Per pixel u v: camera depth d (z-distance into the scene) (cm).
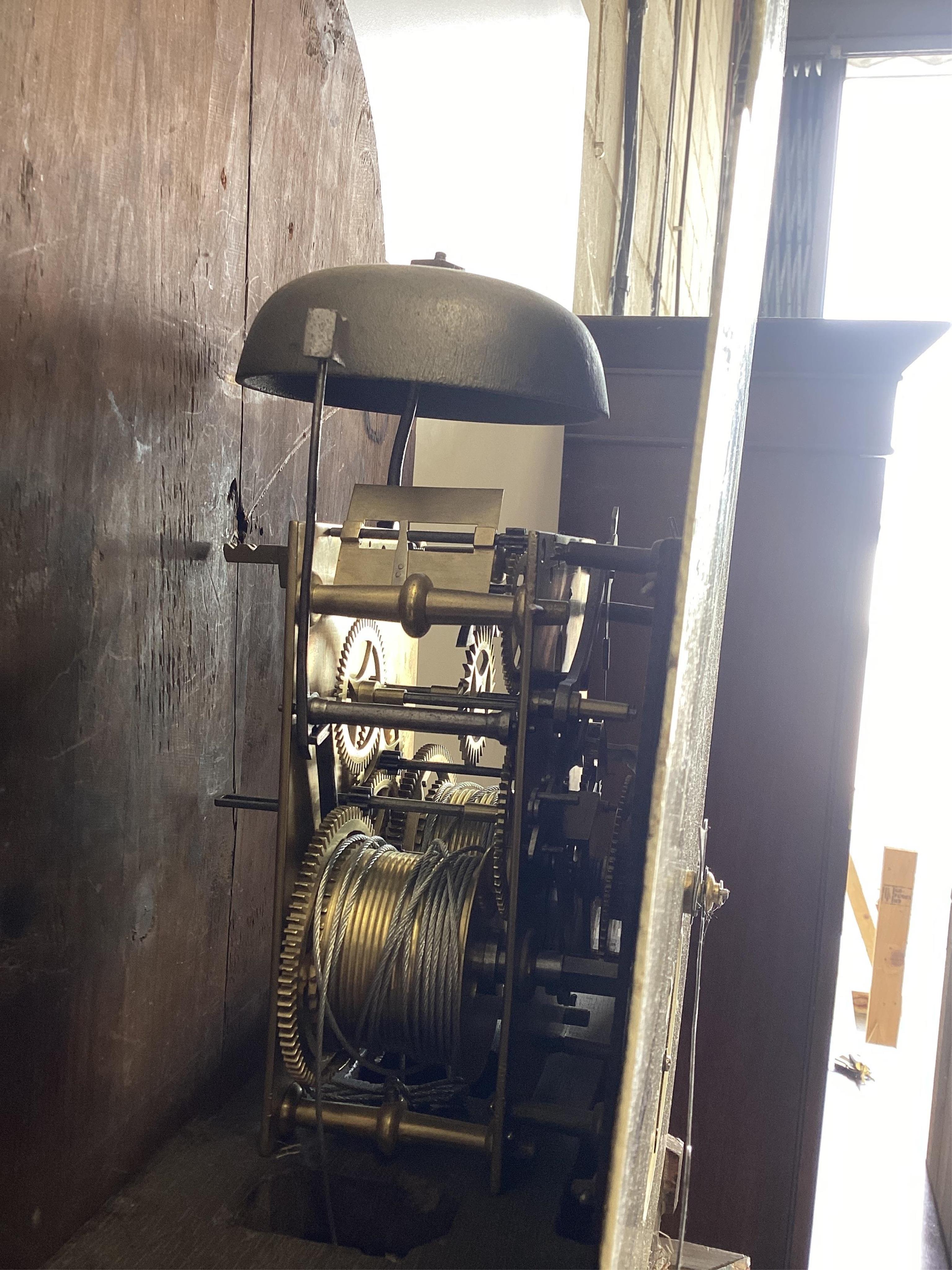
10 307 84
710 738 143
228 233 119
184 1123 122
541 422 138
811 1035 250
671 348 247
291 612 106
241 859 134
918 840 723
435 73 184
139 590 106
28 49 84
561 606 104
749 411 242
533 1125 109
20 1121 93
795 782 246
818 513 241
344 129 149
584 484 256
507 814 110
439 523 110
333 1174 110
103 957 104
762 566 244
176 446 111
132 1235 101
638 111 346
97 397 96
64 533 93
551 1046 121
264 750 139
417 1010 110
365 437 169
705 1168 256
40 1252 96
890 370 233
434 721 106
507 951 106
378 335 103
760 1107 253
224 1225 104
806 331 232
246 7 118
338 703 108
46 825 94
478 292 105
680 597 70
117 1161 108
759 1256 255
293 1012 109
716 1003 253
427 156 187
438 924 110
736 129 75
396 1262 99
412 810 121
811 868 247
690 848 109
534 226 254
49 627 92
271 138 127
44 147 87
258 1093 133
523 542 115
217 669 124
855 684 243
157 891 113
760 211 97
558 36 246
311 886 110
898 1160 389
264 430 132
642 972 71
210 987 127
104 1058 105
